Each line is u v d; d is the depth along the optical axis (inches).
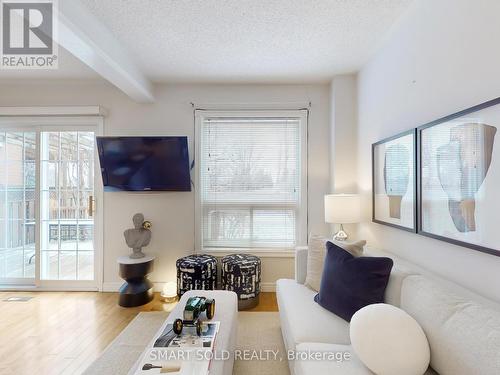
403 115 74.1
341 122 110.9
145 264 106.3
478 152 47.1
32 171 121.6
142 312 98.3
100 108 115.1
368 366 41.6
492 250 44.1
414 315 46.4
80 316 95.6
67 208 119.7
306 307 65.7
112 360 70.5
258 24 76.4
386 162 81.7
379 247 88.1
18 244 121.3
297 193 120.3
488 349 32.5
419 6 66.0
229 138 120.0
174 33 80.7
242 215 120.9
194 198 119.6
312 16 72.9
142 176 114.8
